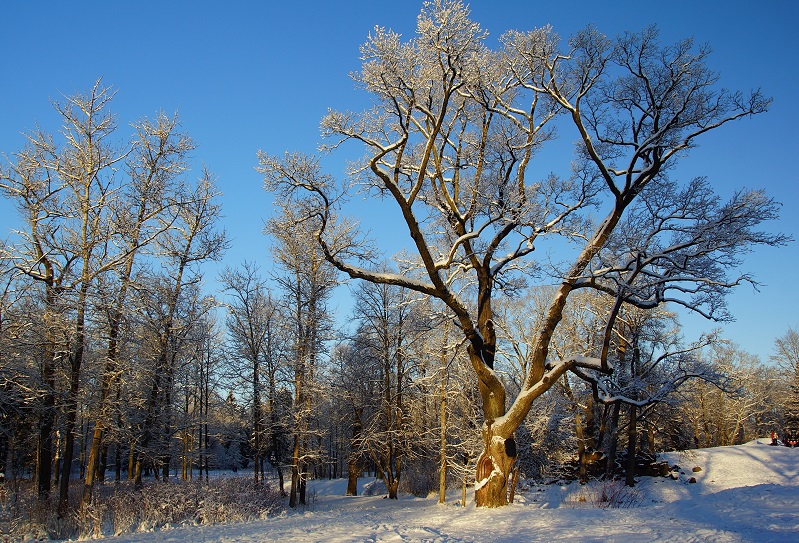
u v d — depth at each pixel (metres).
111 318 17.48
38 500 17.09
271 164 14.64
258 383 26.89
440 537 9.78
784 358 55.50
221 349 28.02
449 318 18.12
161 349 21.06
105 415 17.23
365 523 12.95
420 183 14.40
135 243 18.39
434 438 27.55
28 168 17.02
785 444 35.69
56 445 20.22
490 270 16.98
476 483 16.00
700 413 50.50
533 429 26.48
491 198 15.80
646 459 29.92
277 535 11.32
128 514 16.27
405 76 13.92
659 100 15.22
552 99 16.45
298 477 25.23
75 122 17.39
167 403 22.91
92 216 17.67
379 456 32.69
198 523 17.22
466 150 17.30
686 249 15.45
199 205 22.72
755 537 8.22
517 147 16.30
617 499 18.20
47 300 16.53
